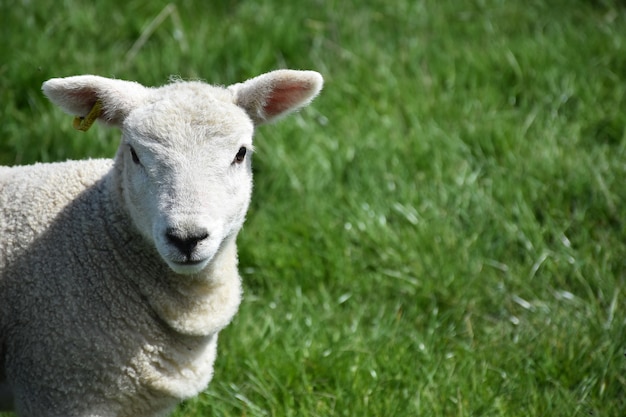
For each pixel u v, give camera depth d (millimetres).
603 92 15844
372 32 17234
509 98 15719
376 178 14102
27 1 16703
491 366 11359
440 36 17078
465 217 13477
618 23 17516
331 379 11352
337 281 12820
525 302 12430
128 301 9008
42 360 8836
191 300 9188
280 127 14742
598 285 12453
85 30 16516
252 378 11227
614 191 13742
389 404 10797
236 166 8906
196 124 8727
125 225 9078
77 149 13992
